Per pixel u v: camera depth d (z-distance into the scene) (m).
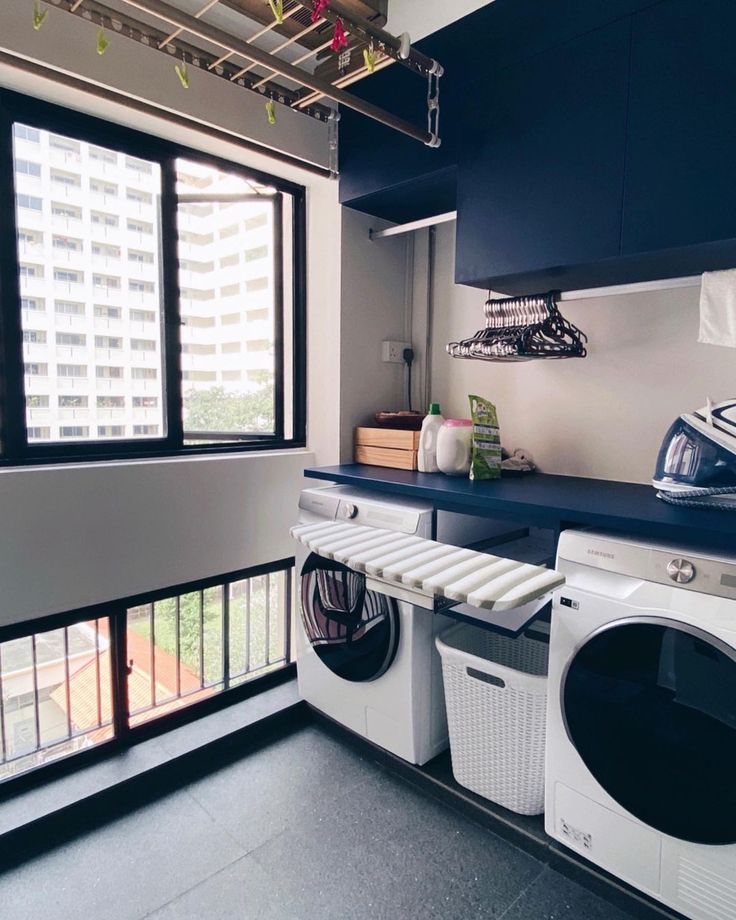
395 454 2.33
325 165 2.35
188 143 2.06
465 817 1.74
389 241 2.59
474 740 1.70
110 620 1.94
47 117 1.76
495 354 1.97
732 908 1.20
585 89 1.64
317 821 1.73
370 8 1.79
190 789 1.87
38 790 1.73
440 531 1.85
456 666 1.70
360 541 1.70
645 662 1.28
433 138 1.84
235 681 2.40
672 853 1.28
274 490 2.38
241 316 2.39
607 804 1.38
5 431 1.75
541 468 2.28
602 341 2.08
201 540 2.15
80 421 1.94
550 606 1.55
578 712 1.40
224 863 1.57
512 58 1.79
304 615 2.12
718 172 1.41
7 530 1.68
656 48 1.50
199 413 2.28
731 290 1.55
